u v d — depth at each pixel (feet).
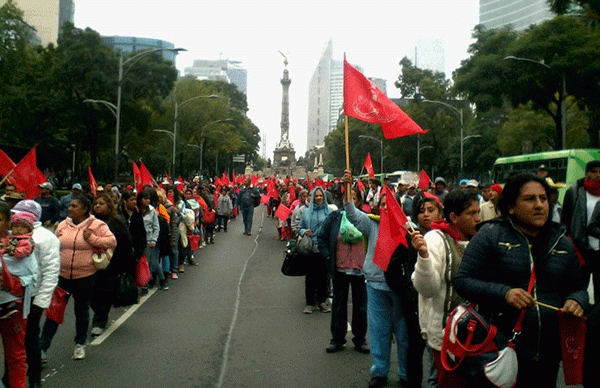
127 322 31.07
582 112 133.80
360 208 28.30
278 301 36.91
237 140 256.32
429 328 15.97
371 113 21.85
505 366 11.78
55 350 25.64
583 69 97.76
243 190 84.79
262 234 86.02
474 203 16.16
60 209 50.70
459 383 12.73
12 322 18.29
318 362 24.06
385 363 20.83
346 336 28.50
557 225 12.75
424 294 15.65
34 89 151.43
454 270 15.72
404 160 236.63
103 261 24.22
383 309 20.98
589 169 22.79
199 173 233.35
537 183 12.48
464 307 12.91
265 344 26.81
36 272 18.70
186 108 227.81
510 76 112.37
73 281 24.04
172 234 45.06
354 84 22.16
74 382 21.39
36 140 161.48
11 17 141.69
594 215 20.84
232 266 52.75
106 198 27.99
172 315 32.81
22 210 19.97
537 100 117.50
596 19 85.15
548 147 167.53
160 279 40.81
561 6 85.10
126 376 22.13
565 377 12.34
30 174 31.86
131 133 195.72
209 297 38.17
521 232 12.55
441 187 55.98
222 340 27.48
